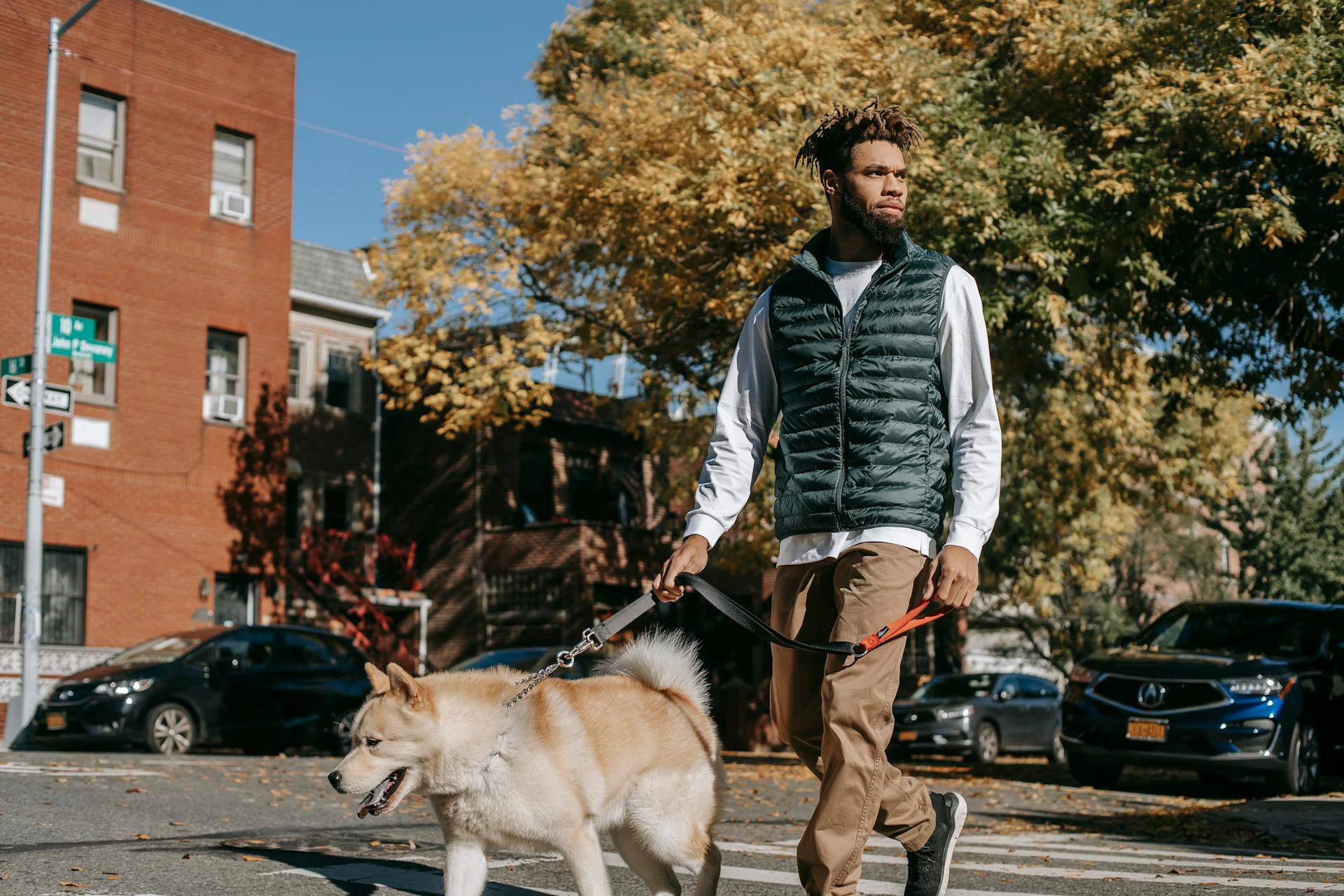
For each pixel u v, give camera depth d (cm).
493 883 536
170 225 2266
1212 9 1434
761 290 1576
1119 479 2312
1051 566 2489
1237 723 1184
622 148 1667
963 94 1528
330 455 2744
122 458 2166
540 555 2806
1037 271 1449
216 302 2319
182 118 2300
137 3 2252
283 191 2442
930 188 1429
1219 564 3131
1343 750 1268
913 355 386
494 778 394
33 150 2114
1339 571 2678
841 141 393
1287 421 1708
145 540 2180
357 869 559
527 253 1950
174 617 2206
